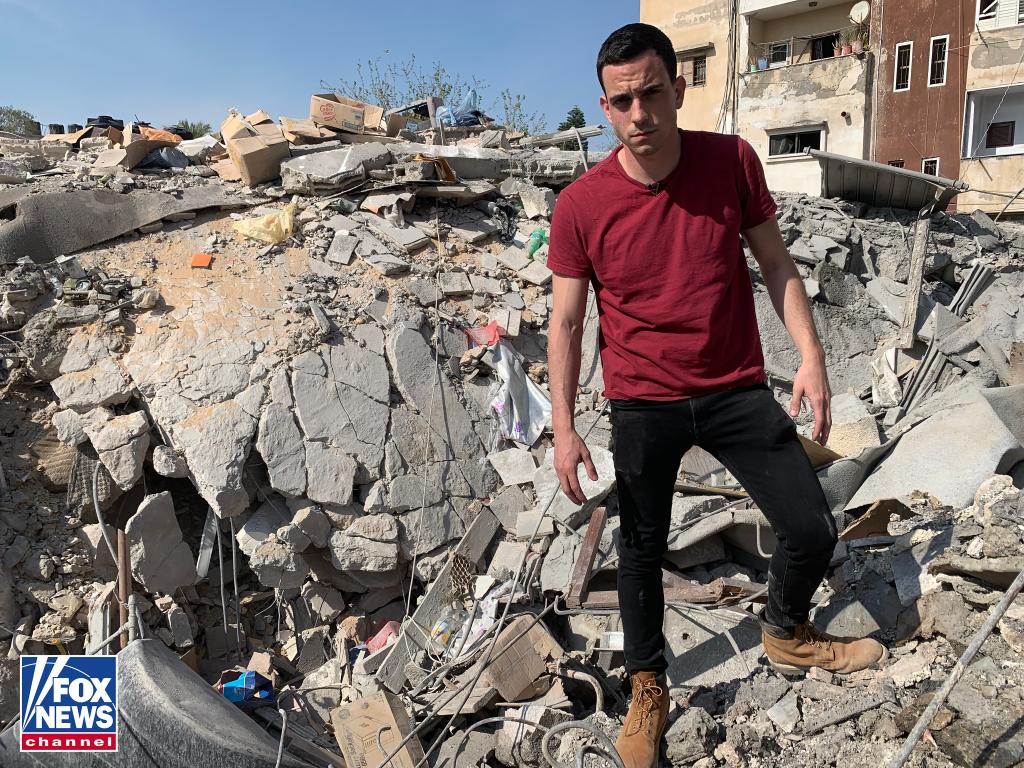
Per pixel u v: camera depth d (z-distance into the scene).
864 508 3.87
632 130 1.96
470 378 5.82
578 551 4.33
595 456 5.12
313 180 6.94
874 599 2.94
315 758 3.42
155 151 7.79
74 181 6.91
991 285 7.60
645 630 2.41
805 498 2.13
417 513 5.09
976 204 15.75
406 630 4.44
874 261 8.17
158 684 2.89
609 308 2.27
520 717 3.22
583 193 2.17
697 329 2.14
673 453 2.26
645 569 2.38
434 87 21.23
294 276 6.08
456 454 5.41
